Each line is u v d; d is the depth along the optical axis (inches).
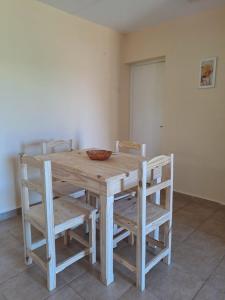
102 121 143.8
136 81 155.1
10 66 98.7
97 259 75.4
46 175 58.2
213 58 112.7
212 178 120.6
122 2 104.6
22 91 104.0
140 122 156.4
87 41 127.6
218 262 74.0
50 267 61.7
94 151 84.0
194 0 102.2
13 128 103.1
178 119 129.8
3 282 65.2
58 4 106.8
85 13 116.6
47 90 113.3
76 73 125.1
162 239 86.4
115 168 70.2
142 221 59.8
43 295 60.7
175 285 64.2
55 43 113.3
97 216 80.4
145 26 134.0
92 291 62.0
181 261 74.4
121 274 68.5
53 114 117.5
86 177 66.2
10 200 105.8
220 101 113.3
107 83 143.2
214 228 95.3
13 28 97.5
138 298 59.8
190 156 127.6
